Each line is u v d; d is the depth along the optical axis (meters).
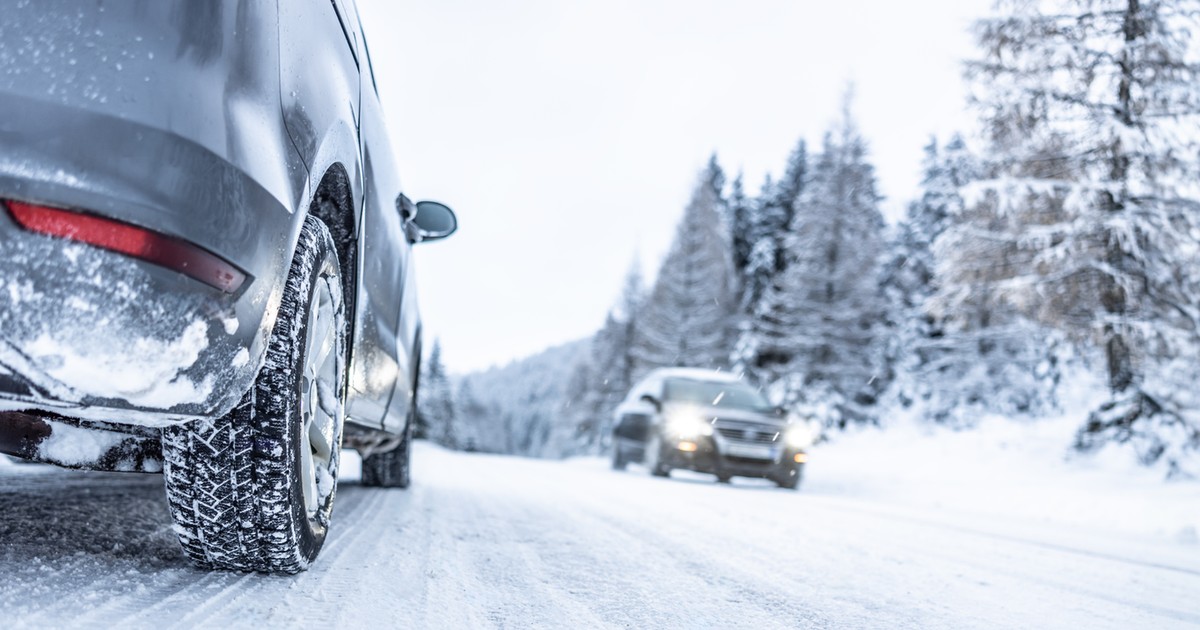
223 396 1.68
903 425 30.33
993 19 14.40
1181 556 5.18
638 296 55.25
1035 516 9.00
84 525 2.60
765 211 44.53
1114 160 13.87
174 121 1.56
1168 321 14.19
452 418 71.06
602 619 2.08
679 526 4.32
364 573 2.29
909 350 33.59
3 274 1.38
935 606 2.68
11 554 2.04
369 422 3.52
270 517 1.93
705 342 40.91
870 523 5.52
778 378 31.61
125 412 1.55
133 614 1.64
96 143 1.47
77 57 1.51
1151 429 13.14
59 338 1.42
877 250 32.25
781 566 3.23
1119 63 14.00
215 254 1.59
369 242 2.88
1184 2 13.55
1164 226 13.16
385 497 4.57
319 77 2.15
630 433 11.80
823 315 31.05
